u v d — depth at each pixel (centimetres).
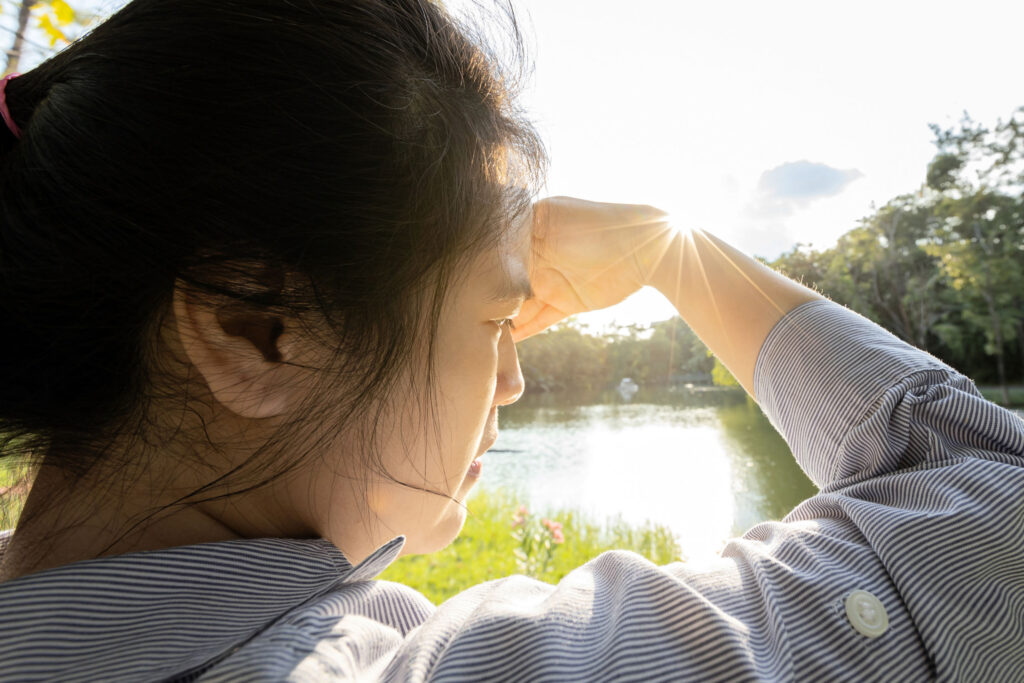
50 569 39
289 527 49
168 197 38
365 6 46
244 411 42
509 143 55
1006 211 2775
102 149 39
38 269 39
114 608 39
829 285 3225
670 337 4706
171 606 40
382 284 43
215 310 40
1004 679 47
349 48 43
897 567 48
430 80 48
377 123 43
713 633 41
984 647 46
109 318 39
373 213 43
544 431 1978
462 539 516
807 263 3444
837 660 44
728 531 740
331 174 41
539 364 4219
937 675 44
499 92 56
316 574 46
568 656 40
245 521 47
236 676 36
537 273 92
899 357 67
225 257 39
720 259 84
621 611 43
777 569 49
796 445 73
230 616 42
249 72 40
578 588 48
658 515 833
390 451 47
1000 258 2706
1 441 41
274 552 44
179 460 43
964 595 47
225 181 39
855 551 51
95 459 42
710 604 43
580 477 1154
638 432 1852
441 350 47
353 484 47
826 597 47
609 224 89
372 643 45
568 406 3012
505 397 63
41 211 39
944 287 3019
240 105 40
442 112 47
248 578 43
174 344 40
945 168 3050
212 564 42
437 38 50
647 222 89
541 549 450
